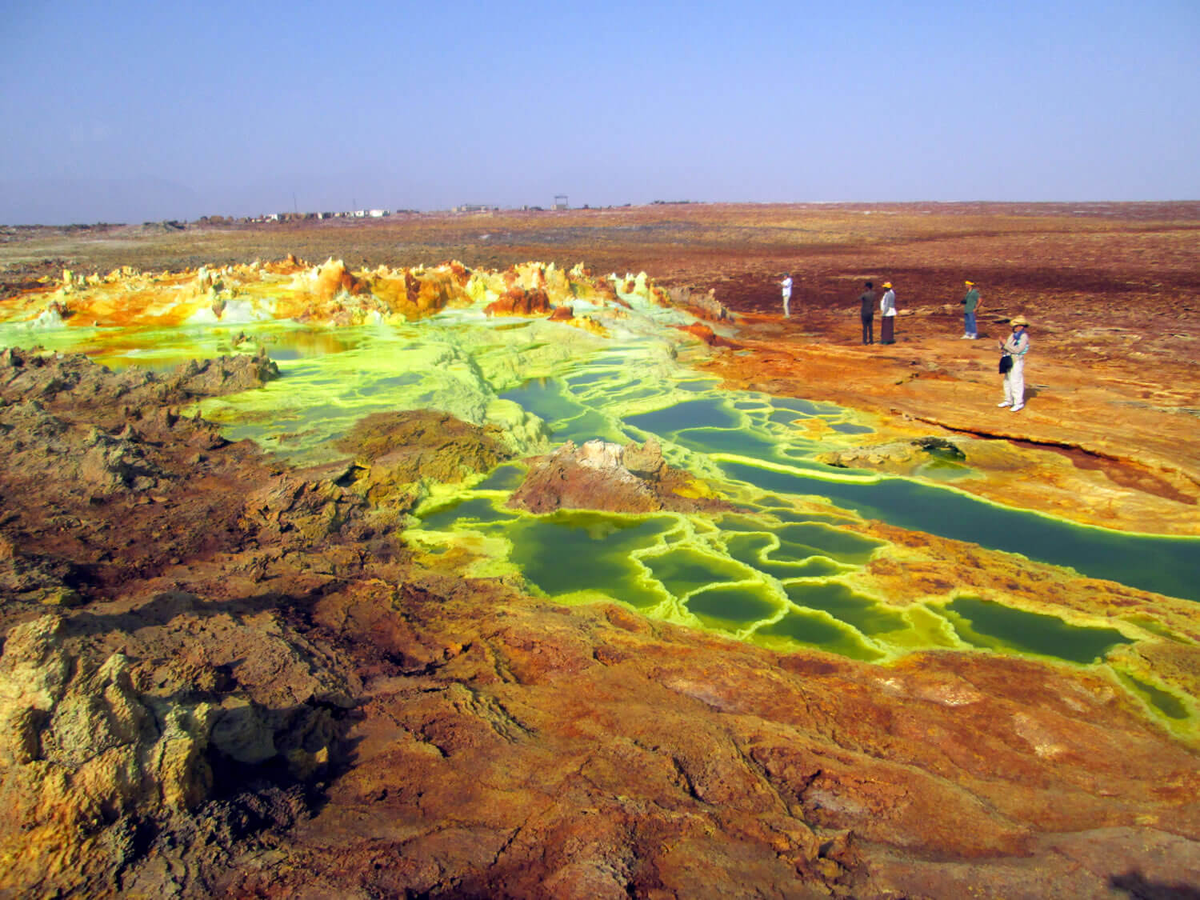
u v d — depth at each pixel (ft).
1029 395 41.27
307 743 12.44
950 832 11.14
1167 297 80.79
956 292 90.02
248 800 10.61
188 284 58.34
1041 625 18.81
